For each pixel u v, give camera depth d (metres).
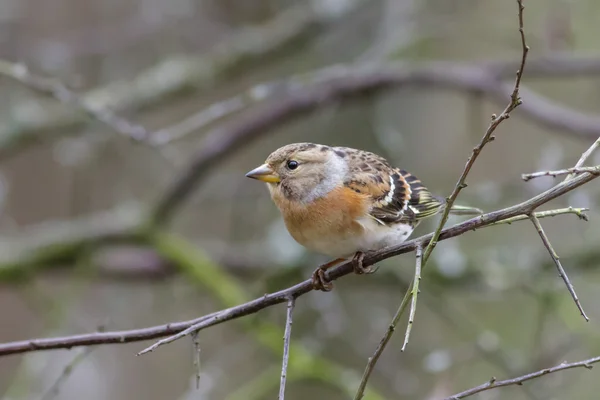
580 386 12.89
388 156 13.45
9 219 14.33
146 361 14.65
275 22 13.88
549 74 12.20
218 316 5.91
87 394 14.13
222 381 13.01
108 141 13.34
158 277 12.63
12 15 13.61
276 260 12.92
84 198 14.73
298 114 11.96
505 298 14.55
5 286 12.11
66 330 11.27
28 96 13.16
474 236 14.76
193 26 14.23
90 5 14.53
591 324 11.69
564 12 12.36
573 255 12.44
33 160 14.52
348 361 13.12
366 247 7.17
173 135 9.45
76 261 12.36
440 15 13.61
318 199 7.04
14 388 10.47
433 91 13.50
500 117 4.88
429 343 13.41
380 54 13.34
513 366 11.03
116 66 14.67
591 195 12.52
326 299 12.26
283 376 5.35
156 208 12.63
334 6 13.27
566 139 15.33
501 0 14.33
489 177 15.09
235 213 15.55
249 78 15.02
